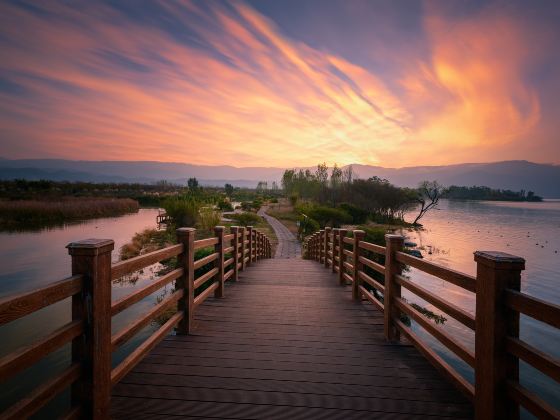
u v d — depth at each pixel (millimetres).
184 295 4211
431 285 17859
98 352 2150
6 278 15016
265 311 5219
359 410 2682
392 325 4137
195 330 4355
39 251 20672
